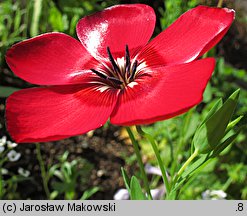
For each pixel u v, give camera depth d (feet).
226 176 0.33
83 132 0.15
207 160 0.18
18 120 0.17
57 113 0.17
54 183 0.31
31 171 0.35
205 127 0.17
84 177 0.35
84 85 0.18
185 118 0.27
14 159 0.29
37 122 0.17
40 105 0.17
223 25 0.17
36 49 0.19
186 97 0.15
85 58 0.20
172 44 0.19
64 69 0.19
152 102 0.16
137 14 0.21
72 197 0.31
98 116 0.17
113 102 0.17
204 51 0.16
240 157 0.35
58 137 0.15
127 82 0.18
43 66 0.19
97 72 0.18
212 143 0.17
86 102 0.17
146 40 0.20
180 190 0.19
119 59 0.19
